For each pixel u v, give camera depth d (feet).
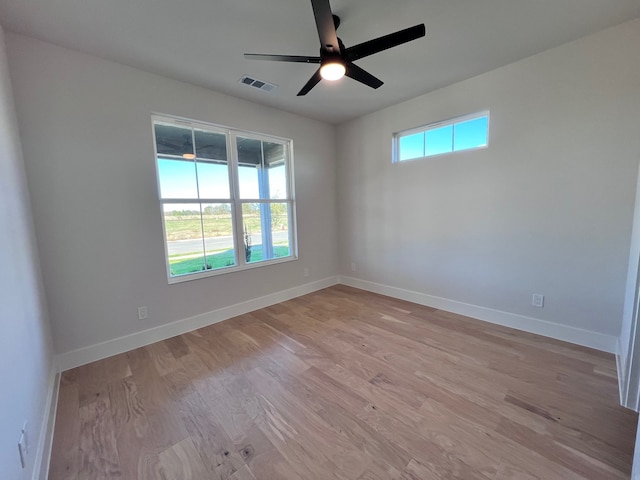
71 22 6.13
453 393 6.06
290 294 12.88
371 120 12.57
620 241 7.15
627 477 4.08
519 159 8.56
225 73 8.57
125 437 5.09
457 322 9.75
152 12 5.89
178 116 9.03
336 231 14.88
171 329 9.23
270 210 12.28
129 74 8.05
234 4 5.70
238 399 6.07
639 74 6.63
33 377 4.88
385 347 8.14
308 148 13.16
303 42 7.08
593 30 6.93
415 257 11.75
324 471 4.36
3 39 6.09
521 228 8.73
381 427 5.20
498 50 7.72
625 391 5.51
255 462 4.55
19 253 5.04
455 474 4.23
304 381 6.65
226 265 10.83
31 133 6.67
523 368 6.88
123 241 8.17
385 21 6.40
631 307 5.64
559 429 4.99
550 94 7.84
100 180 7.72
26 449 3.96
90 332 7.72
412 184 11.51
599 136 7.23
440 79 9.38
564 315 8.17
